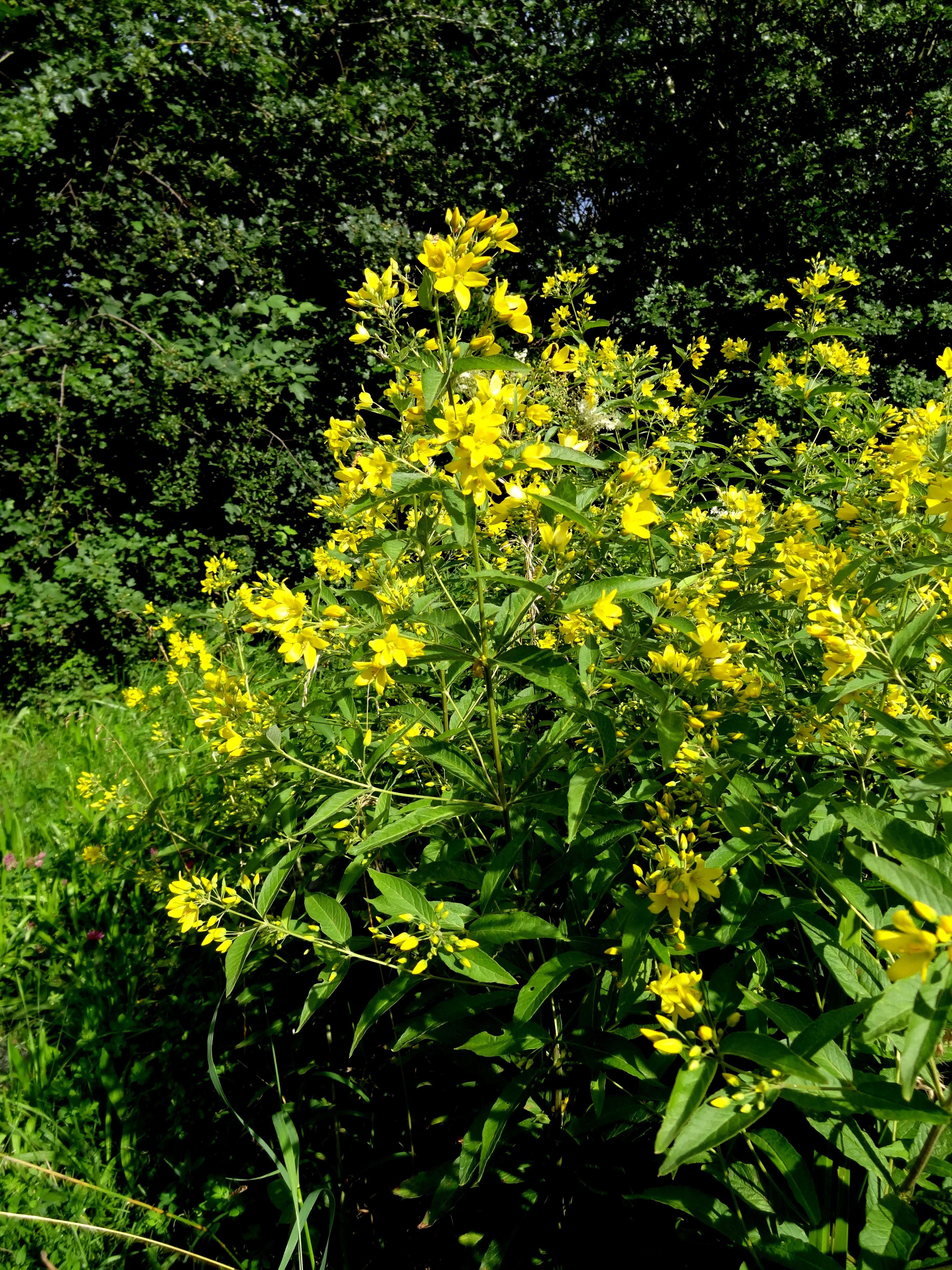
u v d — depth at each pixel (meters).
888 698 1.68
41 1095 2.31
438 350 1.47
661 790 1.60
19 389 5.38
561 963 1.42
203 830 2.57
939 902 0.99
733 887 1.50
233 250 6.11
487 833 2.04
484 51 7.66
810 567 1.80
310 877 2.19
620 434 3.56
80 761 4.20
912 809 1.47
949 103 8.39
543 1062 1.68
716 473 3.07
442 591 1.90
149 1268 1.92
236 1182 2.08
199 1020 2.48
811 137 8.75
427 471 1.77
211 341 5.95
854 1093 1.11
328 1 6.64
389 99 6.66
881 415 2.98
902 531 1.82
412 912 1.49
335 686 2.25
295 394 6.16
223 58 6.07
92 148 6.03
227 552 6.07
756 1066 1.35
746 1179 1.37
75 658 5.52
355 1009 2.25
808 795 1.39
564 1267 1.61
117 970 2.71
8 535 5.67
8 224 5.76
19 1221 1.95
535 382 2.54
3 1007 2.69
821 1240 1.29
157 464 6.01
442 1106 2.04
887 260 8.41
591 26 8.44
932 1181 1.26
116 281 5.93
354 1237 1.88
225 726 1.83
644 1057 1.47
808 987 1.73
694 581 1.85
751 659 1.88
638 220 8.48
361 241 6.32
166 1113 2.25
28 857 3.49
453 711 1.77
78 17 5.70
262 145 6.44
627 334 7.57
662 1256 1.56
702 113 8.59
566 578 1.71
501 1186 1.76
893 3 8.42
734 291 7.36
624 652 1.74
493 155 7.45
